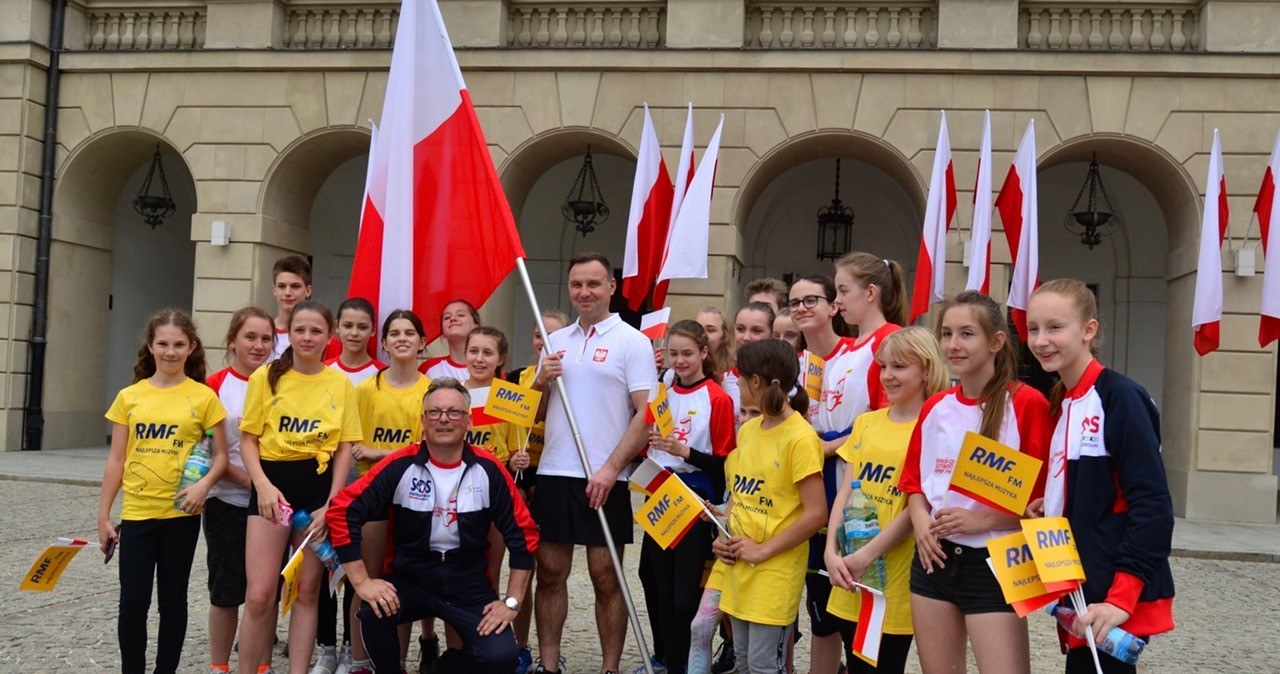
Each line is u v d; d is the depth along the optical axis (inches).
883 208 692.7
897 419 177.8
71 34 644.1
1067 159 589.9
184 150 620.7
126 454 207.8
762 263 706.8
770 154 565.3
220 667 215.9
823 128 563.8
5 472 547.2
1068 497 145.4
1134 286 678.5
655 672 236.5
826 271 701.9
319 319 207.5
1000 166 551.2
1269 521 529.7
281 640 261.7
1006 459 146.7
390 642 193.6
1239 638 298.0
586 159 617.6
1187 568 415.2
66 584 311.9
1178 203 560.1
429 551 196.2
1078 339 145.8
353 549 191.8
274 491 200.4
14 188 639.8
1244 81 541.3
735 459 195.6
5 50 630.5
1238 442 532.7
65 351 667.4
